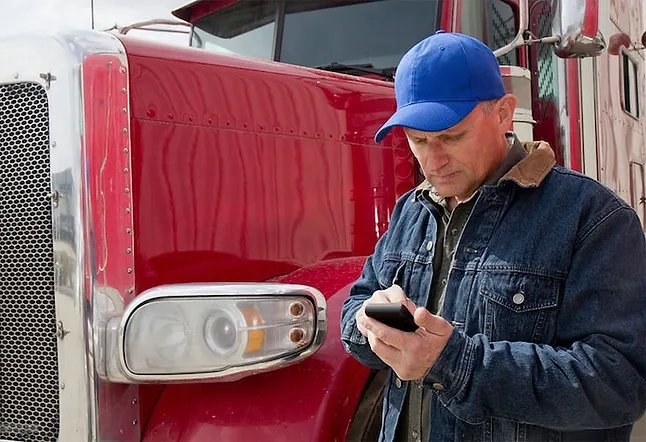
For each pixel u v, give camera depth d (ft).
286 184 7.30
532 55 10.15
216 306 5.40
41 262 6.14
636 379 4.32
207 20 11.48
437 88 4.75
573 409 4.26
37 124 6.12
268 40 10.64
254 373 5.52
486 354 4.36
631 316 4.40
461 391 4.37
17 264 6.27
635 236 4.57
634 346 4.32
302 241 7.39
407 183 8.44
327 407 5.64
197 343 5.36
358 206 7.92
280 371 5.87
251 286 5.48
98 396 5.76
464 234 4.91
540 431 4.63
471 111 4.73
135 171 6.10
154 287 5.67
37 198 6.15
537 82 10.12
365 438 5.94
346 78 8.16
